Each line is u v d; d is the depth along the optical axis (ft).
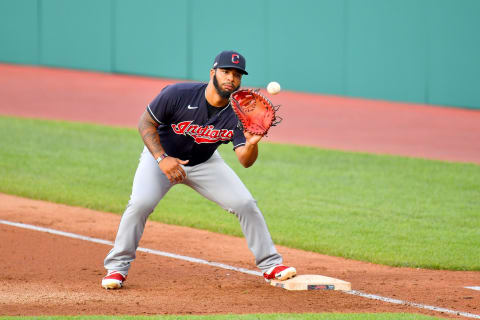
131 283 81.05
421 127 221.46
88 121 213.87
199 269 89.10
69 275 84.17
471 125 226.58
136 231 77.30
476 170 160.76
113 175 147.13
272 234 110.11
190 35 304.50
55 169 150.10
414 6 262.26
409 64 266.16
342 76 280.10
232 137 75.87
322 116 238.89
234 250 100.37
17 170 147.64
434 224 118.11
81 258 92.79
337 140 197.57
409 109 256.32
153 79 314.35
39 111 229.25
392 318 65.41
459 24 254.68
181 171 73.77
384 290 80.94
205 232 111.04
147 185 76.48
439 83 261.44
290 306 71.82
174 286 79.92
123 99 260.83
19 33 341.62
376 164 165.17
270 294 76.69
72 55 333.01
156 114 73.92
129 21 318.45
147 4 312.91
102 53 326.24
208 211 123.44
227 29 296.71
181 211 122.72
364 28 272.72
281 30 288.51
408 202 132.05
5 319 61.98
